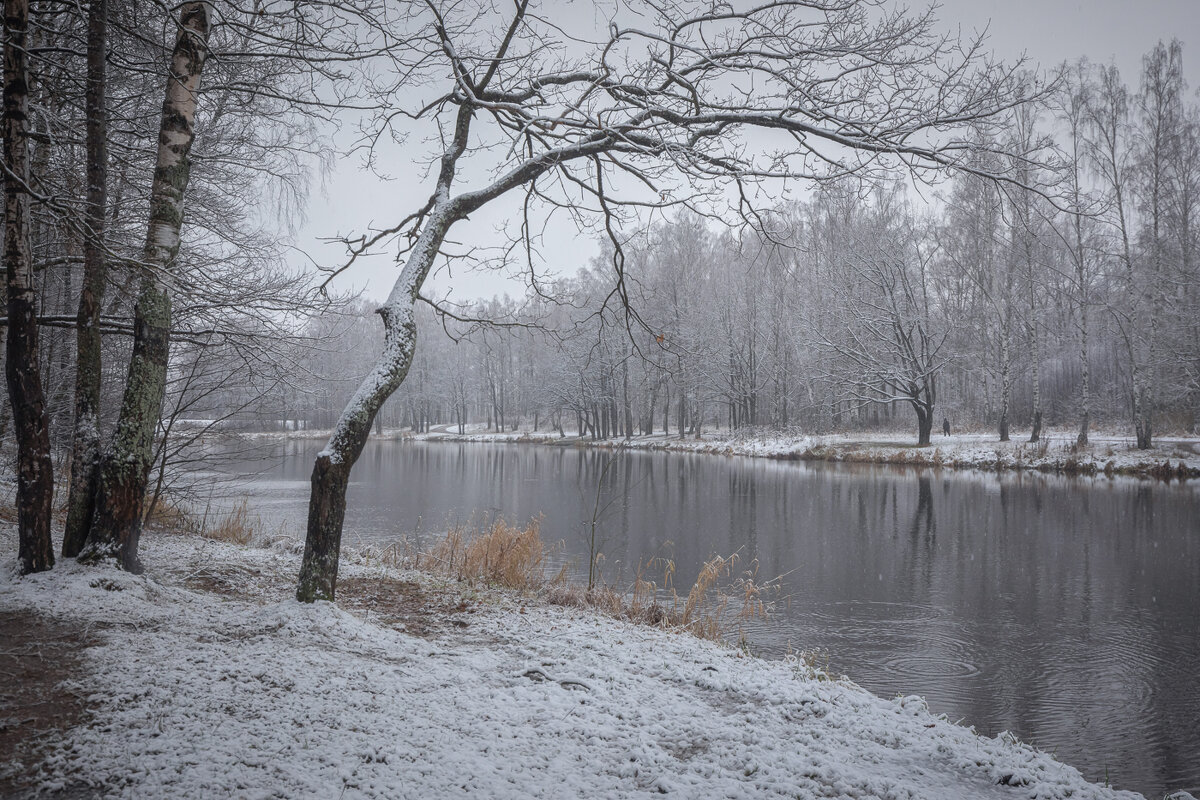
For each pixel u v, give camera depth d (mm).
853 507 23141
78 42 8359
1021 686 8758
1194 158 32062
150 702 3824
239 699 3957
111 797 2896
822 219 23312
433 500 25234
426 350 84438
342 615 5941
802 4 6973
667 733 4121
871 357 40031
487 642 6086
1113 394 45688
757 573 14500
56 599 5449
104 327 7934
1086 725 7711
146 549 9375
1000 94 6895
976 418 49250
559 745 3766
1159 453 31078
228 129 11188
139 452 6516
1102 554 16266
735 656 6688
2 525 8891
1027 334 44094
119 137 9914
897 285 40844
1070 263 37156
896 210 39219
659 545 17188
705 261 47281
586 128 7539
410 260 7207
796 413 50812
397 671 4789
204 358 10688
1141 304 34031
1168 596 12883
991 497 25047
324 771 3199
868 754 4027
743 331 49312
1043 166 6930
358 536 17500
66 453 12320
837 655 9750
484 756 3533
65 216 5977
